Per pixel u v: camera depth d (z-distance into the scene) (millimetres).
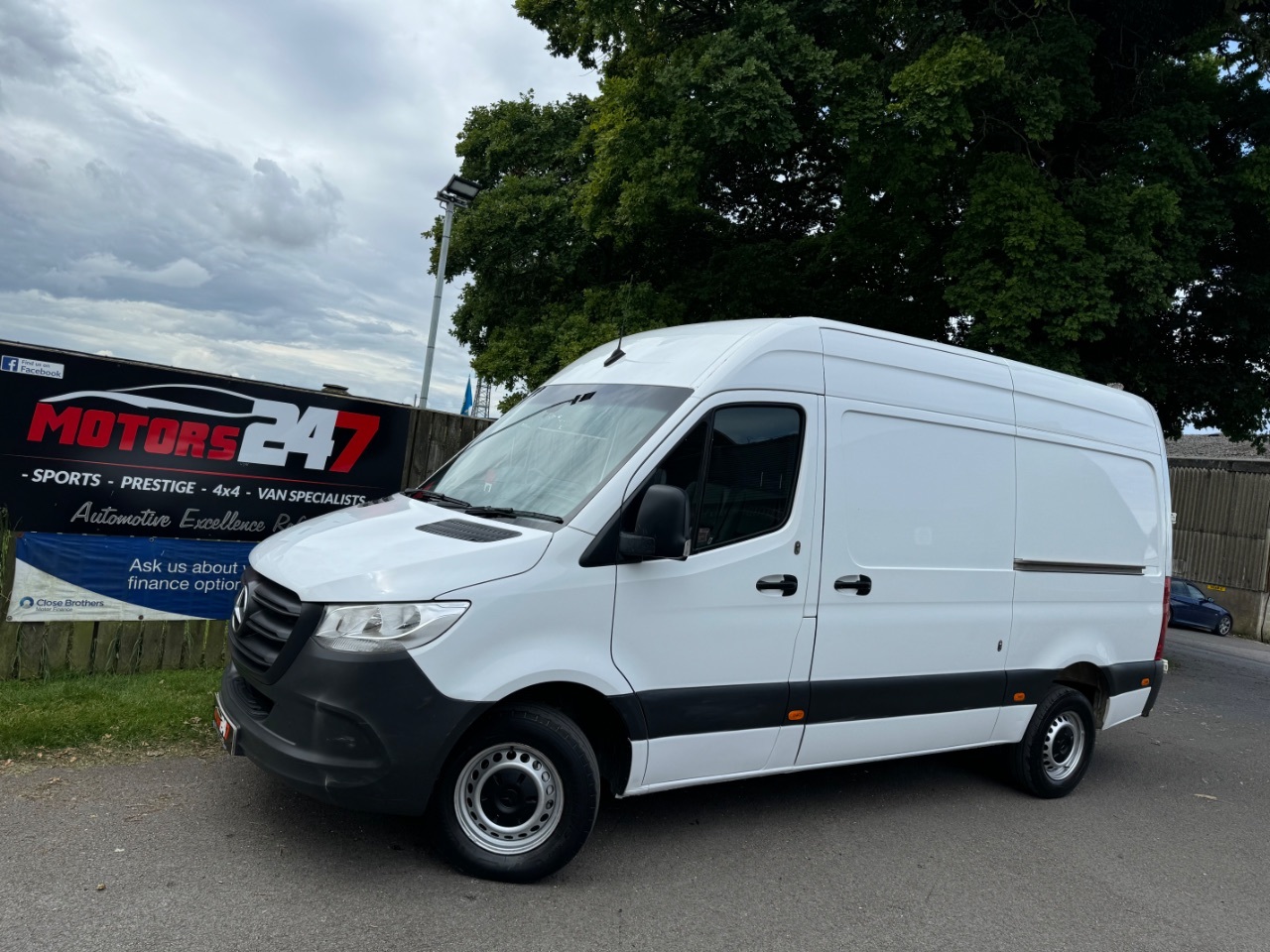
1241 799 6703
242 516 6844
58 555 6090
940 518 5293
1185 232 11648
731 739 4430
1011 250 10977
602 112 12750
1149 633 6680
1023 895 4473
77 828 3941
